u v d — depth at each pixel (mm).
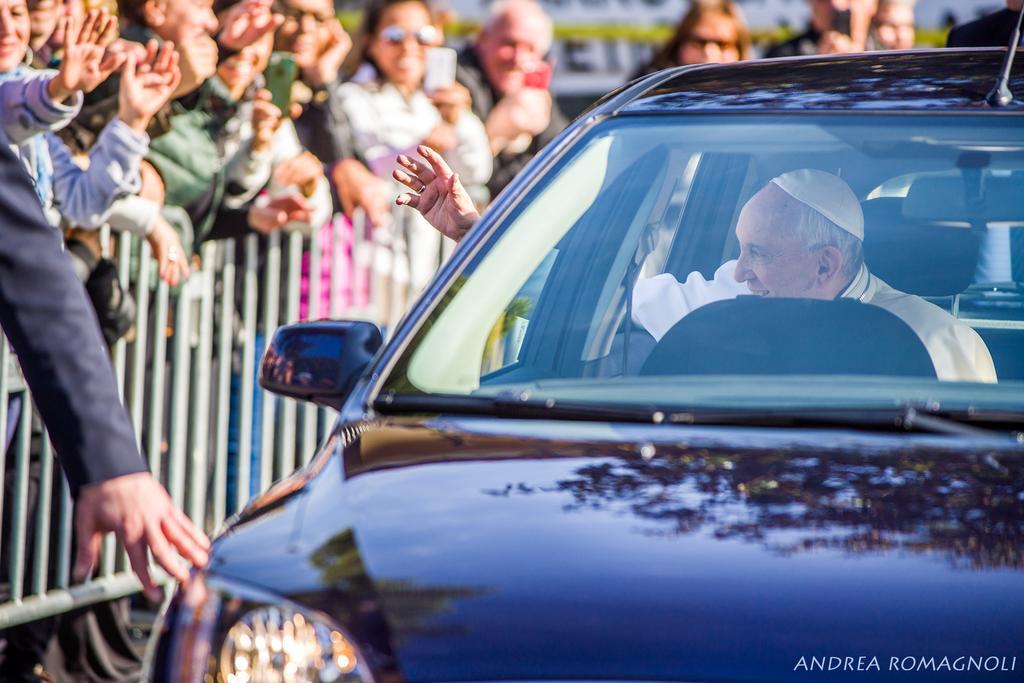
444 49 23703
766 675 6664
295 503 8320
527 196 11383
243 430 19344
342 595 7203
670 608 6965
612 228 11383
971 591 7012
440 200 13914
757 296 10492
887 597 6992
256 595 7309
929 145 10797
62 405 7324
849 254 10664
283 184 19656
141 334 17406
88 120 17344
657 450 8555
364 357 10383
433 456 8648
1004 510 7645
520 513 7789
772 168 10930
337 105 21688
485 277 10820
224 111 18922
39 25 16609
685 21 26281
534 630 6902
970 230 10992
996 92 11117
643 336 11055
